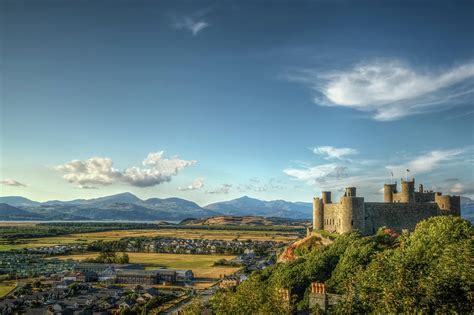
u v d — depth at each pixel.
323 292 88.75
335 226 179.00
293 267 144.12
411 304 58.28
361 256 126.62
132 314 191.62
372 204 165.25
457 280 60.62
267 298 80.44
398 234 151.38
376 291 66.81
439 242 96.38
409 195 170.75
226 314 83.44
